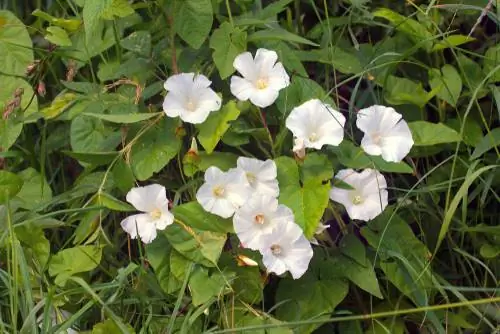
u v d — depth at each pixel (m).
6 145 0.95
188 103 0.88
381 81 0.97
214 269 0.85
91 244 0.92
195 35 0.92
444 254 0.96
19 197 0.94
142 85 0.95
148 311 0.88
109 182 0.92
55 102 0.94
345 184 0.87
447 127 0.92
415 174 0.95
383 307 0.92
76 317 0.82
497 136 0.94
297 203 0.85
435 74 0.95
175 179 0.95
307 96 0.92
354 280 0.87
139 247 0.87
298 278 0.87
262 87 0.88
